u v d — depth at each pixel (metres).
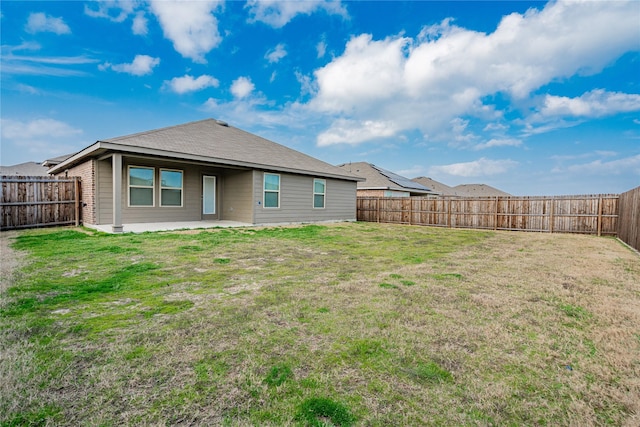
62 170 12.30
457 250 6.99
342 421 1.52
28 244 6.37
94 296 3.30
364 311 2.98
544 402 1.70
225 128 13.92
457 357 2.16
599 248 7.57
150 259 5.16
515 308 3.13
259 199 11.20
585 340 2.44
